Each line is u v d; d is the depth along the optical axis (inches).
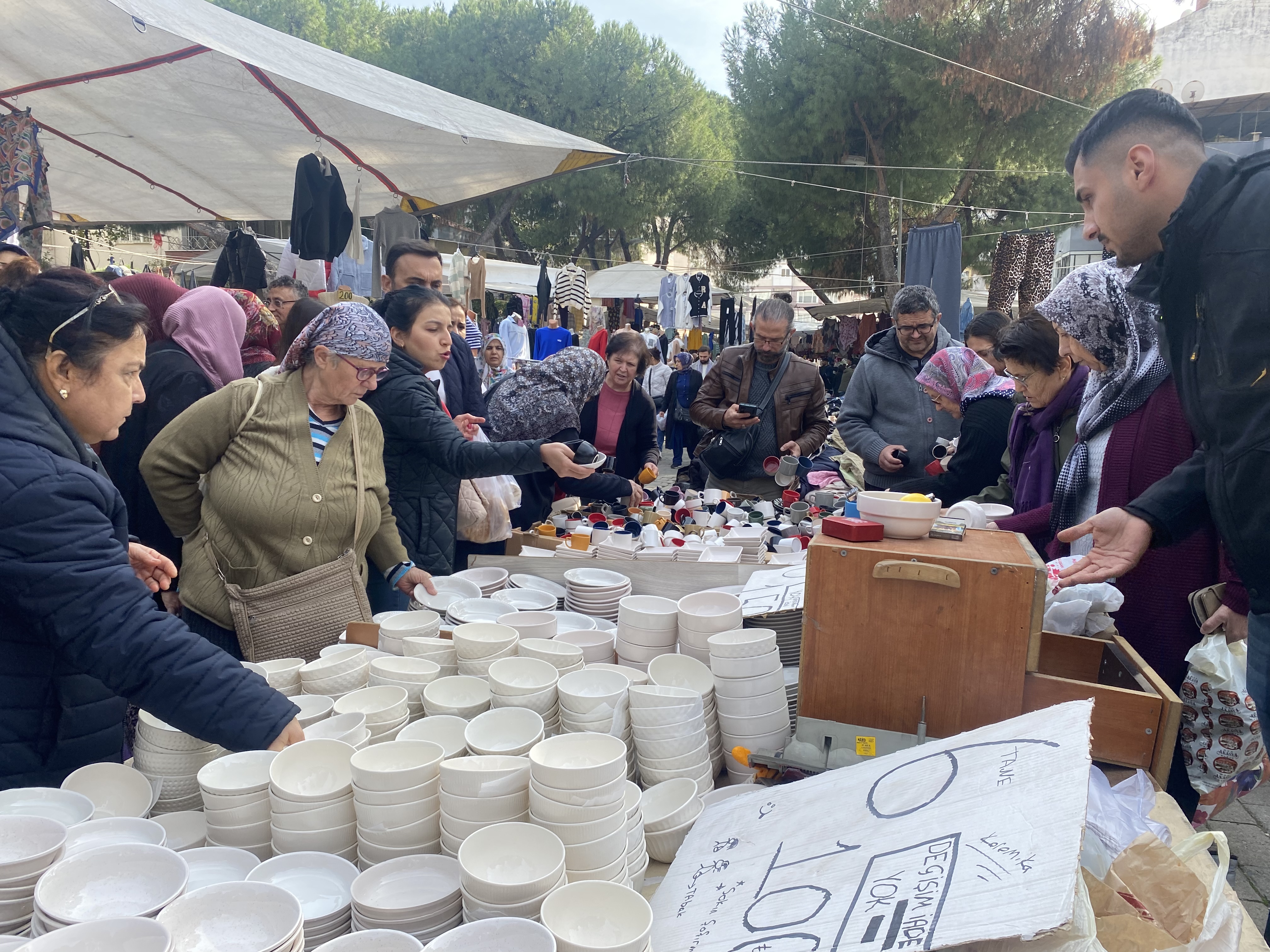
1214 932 34.7
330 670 59.9
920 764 39.9
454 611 76.4
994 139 641.0
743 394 161.9
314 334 79.0
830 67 657.0
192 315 104.2
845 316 751.7
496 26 866.1
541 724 49.8
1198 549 75.0
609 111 877.2
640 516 122.0
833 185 714.2
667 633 65.4
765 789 46.4
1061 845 28.9
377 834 41.8
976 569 51.1
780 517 124.1
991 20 583.2
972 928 27.2
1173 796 77.0
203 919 33.9
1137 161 57.9
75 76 185.3
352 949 32.7
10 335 49.4
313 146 224.2
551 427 131.3
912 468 153.6
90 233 611.2
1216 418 57.5
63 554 45.4
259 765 47.8
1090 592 66.9
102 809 47.2
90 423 52.7
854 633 54.0
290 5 933.2
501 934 32.8
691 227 984.3
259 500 77.7
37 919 33.9
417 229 252.7
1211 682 71.3
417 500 100.3
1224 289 54.5
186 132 218.7
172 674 46.4
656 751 51.5
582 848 39.6
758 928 33.6
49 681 52.5
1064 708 37.5
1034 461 97.3
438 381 138.6
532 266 607.5
